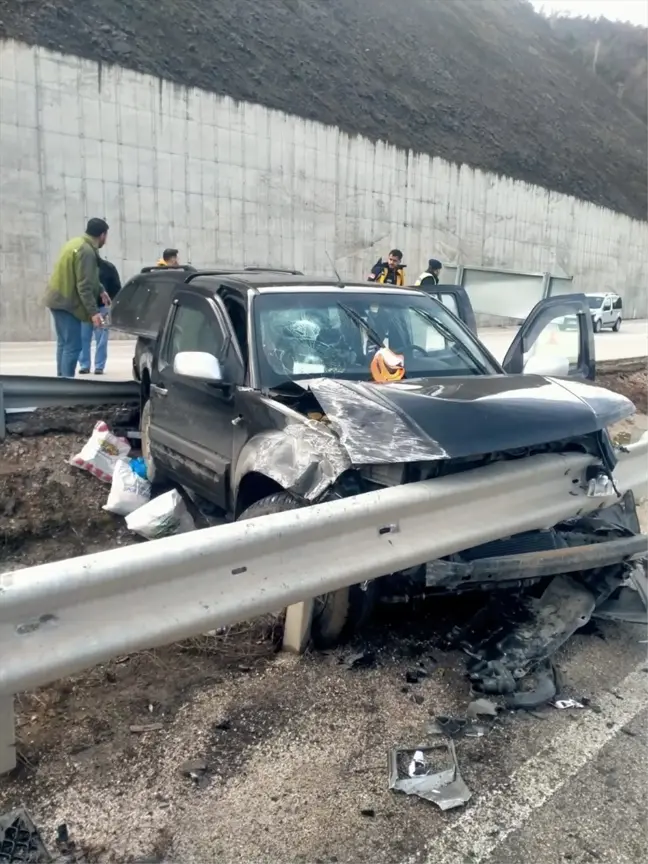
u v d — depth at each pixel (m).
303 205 27.41
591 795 2.92
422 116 34.75
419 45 43.00
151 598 2.76
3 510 5.91
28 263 20.59
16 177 20.23
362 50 37.03
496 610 4.09
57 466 6.50
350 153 28.80
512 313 10.53
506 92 45.94
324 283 5.38
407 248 31.92
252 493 4.45
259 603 3.03
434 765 3.07
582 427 3.87
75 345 9.30
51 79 20.70
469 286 11.02
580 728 3.37
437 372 4.99
